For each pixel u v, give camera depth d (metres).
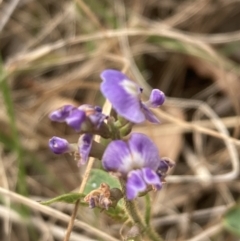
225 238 0.26
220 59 0.30
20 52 0.33
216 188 0.28
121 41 0.31
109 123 0.17
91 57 0.31
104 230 0.25
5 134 0.28
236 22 0.34
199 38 0.32
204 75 0.32
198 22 0.34
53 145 0.18
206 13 0.34
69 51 0.33
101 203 0.18
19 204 0.25
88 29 0.32
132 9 0.34
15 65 0.30
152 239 0.20
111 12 0.33
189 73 0.33
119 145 0.17
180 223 0.27
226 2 0.34
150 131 0.28
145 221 0.20
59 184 0.27
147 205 0.20
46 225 0.26
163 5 0.35
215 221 0.26
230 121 0.29
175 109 0.31
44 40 0.34
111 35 0.29
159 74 0.33
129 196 0.17
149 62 0.34
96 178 0.22
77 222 0.22
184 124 0.25
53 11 0.34
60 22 0.33
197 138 0.29
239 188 0.28
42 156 0.29
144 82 0.30
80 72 0.32
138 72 0.30
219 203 0.28
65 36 0.34
